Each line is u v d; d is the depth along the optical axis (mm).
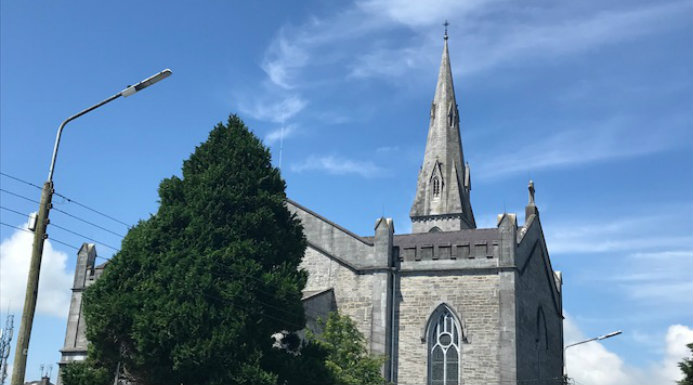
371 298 52188
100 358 36094
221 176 39594
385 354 50688
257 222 38719
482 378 49250
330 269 54031
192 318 34906
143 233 37938
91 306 35781
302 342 40531
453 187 100062
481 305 50719
